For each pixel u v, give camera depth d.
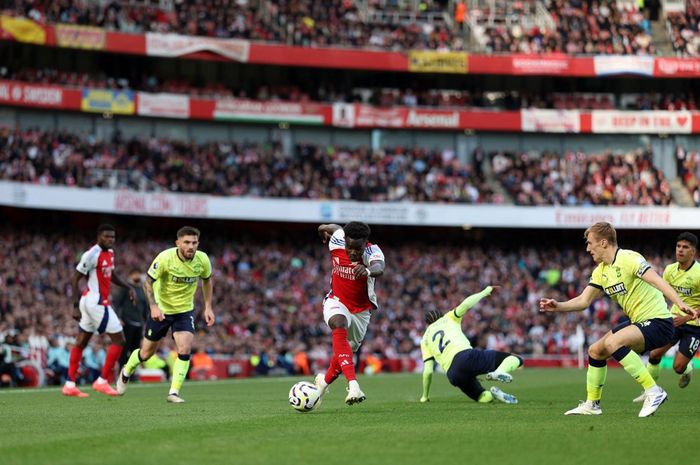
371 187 172.12
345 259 43.34
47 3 161.00
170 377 107.62
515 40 190.25
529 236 183.00
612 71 185.12
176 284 54.97
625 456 28.00
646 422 38.22
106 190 150.75
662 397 40.84
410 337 151.25
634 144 193.38
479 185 178.75
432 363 56.25
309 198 166.75
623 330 40.97
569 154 184.38
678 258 55.25
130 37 163.50
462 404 52.78
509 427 36.25
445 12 195.12
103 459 27.45
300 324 150.12
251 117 173.50
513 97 189.88
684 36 195.50
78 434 35.09
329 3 186.88
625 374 107.06
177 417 43.41
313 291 159.62
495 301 165.62
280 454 28.41
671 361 145.12
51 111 166.38
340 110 178.88
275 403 55.34
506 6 197.62
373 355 141.88
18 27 153.25
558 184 181.00
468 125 184.00
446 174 179.62
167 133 175.38
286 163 171.25
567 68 184.62
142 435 34.16
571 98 193.00
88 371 97.25
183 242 53.66
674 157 193.00
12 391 71.38
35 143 150.38
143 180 158.75
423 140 189.50
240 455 28.20
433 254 175.75
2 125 161.25
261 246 166.62
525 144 192.62
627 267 40.53
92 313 61.91
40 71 160.62
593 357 41.88
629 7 198.25
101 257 61.91
